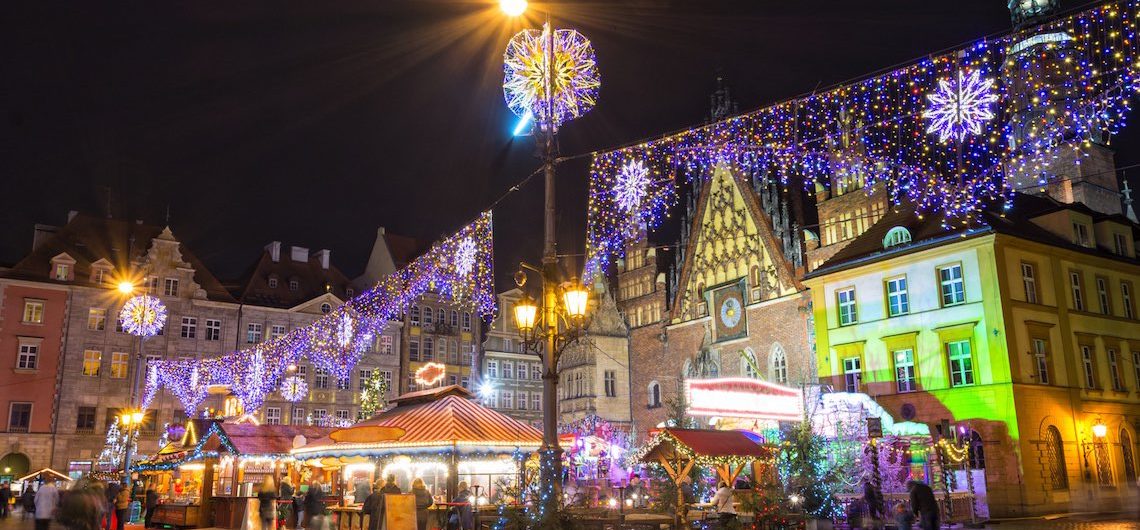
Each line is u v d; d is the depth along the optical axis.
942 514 31.12
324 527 25.61
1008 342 37.16
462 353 77.81
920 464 34.94
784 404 30.83
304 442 31.98
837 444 32.88
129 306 46.00
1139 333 44.44
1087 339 41.28
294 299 74.62
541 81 17.97
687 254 65.69
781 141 46.50
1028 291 39.31
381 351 74.00
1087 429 39.38
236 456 31.67
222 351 68.56
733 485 26.02
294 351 66.94
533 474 18.75
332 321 70.62
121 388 64.25
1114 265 44.47
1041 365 38.56
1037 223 43.81
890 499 30.22
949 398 38.72
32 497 43.47
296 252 79.19
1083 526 29.25
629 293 71.69
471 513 22.88
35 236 67.69
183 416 65.12
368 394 61.94
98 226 69.81
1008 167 56.69
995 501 36.06
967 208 39.88
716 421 49.22
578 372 69.25
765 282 57.91
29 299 62.47
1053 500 36.31
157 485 44.25
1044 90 54.88
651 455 26.73
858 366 43.06
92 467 61.50
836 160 52.72
